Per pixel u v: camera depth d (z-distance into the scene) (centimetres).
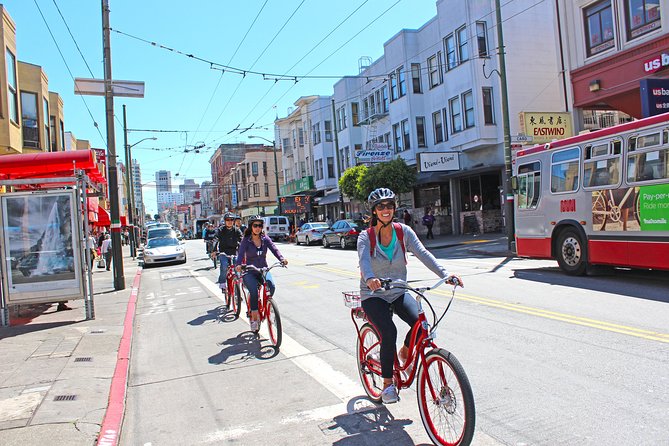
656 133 946
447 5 2627
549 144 1219
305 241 3400
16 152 1551
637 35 1731
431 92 2859
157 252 2395
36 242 948
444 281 402
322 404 492
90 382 583
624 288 958
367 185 2752
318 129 4472
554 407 434
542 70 2494
